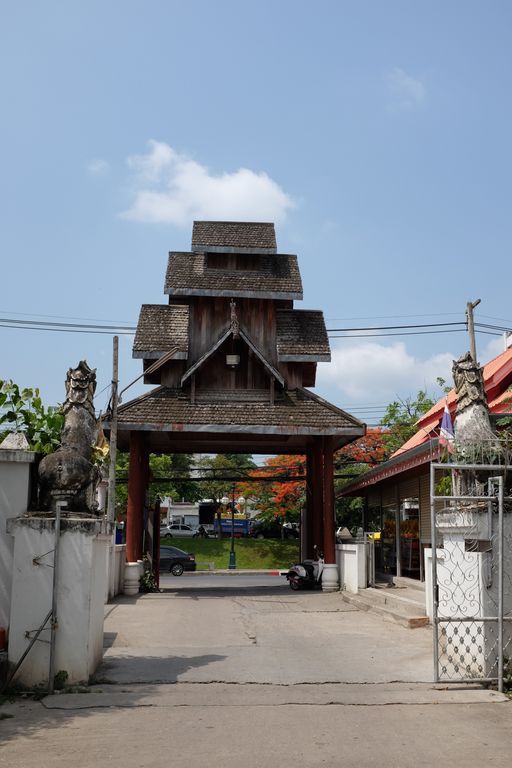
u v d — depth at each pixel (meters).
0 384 9.93
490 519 8.26
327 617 14.72
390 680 8.42
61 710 7.13
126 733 6.32
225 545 48.25
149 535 22.33
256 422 20.52
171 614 14.99
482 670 8.12
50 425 9.97
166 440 24.30
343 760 5.57
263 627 13.20
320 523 22.95
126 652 10.35
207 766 5.43
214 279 22.81
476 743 6.02
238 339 21.77
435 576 8.21
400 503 21.02
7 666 7.92
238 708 7.16
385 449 37.19
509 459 9.01
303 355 22.16
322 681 8.39
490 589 8.17
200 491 59.94
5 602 8.36
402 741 6.07
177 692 7.86
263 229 24.28
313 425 20.50
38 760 5.58
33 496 8.80
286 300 23.16
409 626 12.66
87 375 10.14
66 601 8.15
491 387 17.00
